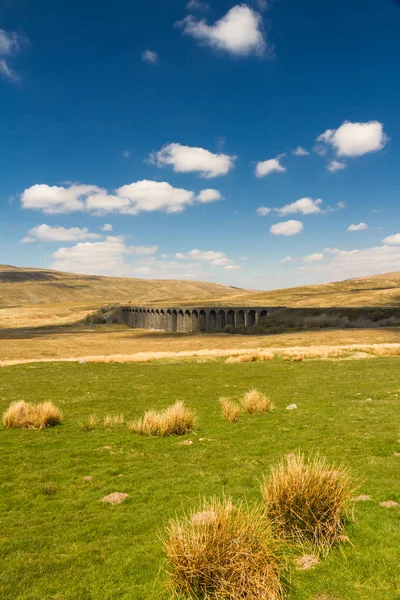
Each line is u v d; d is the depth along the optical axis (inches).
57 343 3361.2
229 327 4247.0
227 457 443.2
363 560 223.5
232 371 1226.0
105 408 765.3
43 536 276.7
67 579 224.8
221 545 207.0
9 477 402.9
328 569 218.1
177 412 595.8
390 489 319.9
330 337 2509.8
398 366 1162.0
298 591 201.6
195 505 311.0
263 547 210.8
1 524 298.5
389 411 628.4
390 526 258.2
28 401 841.5
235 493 331.3
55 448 506.6
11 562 243.6
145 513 307.0
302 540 247.3
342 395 799.7
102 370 1320.1
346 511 275.0
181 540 214.8
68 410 754.2
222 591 196.2
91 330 5974.4
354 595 195.9
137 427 580.4
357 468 376.2
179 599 201.0
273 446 475.2
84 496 349.4
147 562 237.6
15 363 1603.1
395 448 437.1
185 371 1256.2
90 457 465.1
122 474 402.9
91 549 255.4
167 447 498.3
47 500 343.3
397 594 193.9
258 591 195.0
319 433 522.3
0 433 588.7
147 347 2965.1
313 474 265.4
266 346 2477.9
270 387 943.7
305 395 823.1
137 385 1021.8
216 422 630.5
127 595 208.7
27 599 208.2
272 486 277.0
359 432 514.9
